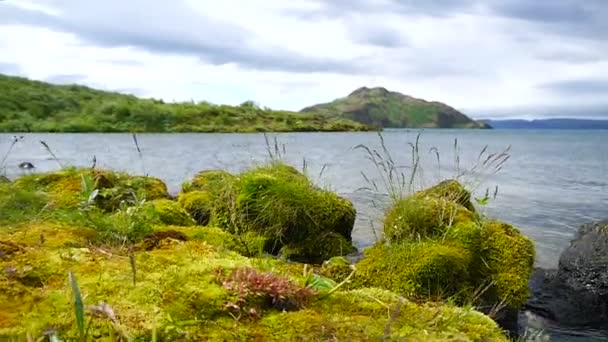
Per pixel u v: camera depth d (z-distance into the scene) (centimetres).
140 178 920
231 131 9888
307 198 860
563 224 1296
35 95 10012
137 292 292
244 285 302
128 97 11112
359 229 1062
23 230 431
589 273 746
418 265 543
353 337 262
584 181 2417
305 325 274
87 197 484
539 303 727
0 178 888
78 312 196
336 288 320
